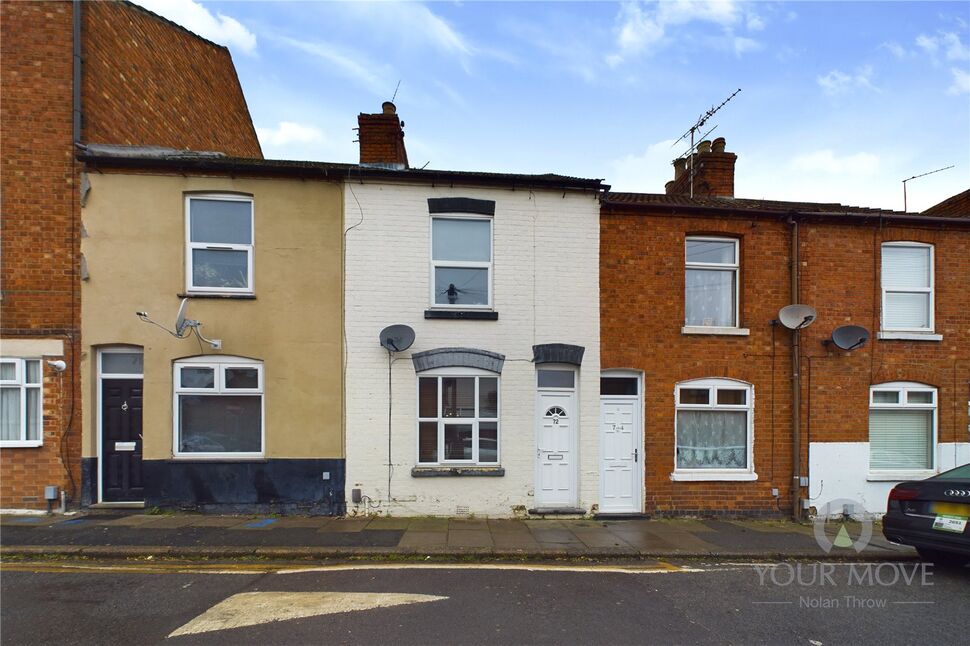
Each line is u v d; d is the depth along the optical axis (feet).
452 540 23.35
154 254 27.27
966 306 31.91
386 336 27.40
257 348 27.58
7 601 16.62
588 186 29.48
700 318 31.22
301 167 27.66
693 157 39.86
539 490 29.04
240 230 28.32
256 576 19.06
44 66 26.76
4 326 26.43
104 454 27.27
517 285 29.19
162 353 27.09
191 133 38.34
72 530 23.45
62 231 26.73
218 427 27.84
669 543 23.99
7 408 26.76
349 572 19.58
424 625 15.24
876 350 31.12
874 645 14.64
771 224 31.12
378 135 32.78
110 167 27.04
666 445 29.63
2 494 26.21
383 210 28.55
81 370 26.66
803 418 30.35
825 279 31.09
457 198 28.91
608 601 17.39
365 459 27.68
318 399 27.71
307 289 27.99
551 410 29.48
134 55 31.42
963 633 15.46
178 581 18.45
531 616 16.02
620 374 30.01
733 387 30.37
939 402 31.37
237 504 27.14
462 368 28.73
